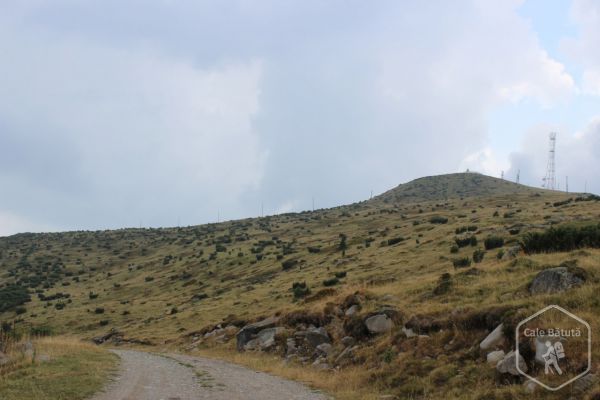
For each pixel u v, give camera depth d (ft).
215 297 250.98
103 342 187.83
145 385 55.21
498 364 45.42
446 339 58.03
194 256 459.32
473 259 146.51
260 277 292.81
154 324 197.98
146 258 541.34
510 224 238.27
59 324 269.23
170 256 504.84
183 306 245.86
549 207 319.88
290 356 84.64
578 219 214.48
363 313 80.74
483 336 53.72
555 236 105.91
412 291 87.56
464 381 47.09
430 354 56.90
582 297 51.78
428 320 64.03
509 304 55.01
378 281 158.40
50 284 454.40
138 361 83.87
